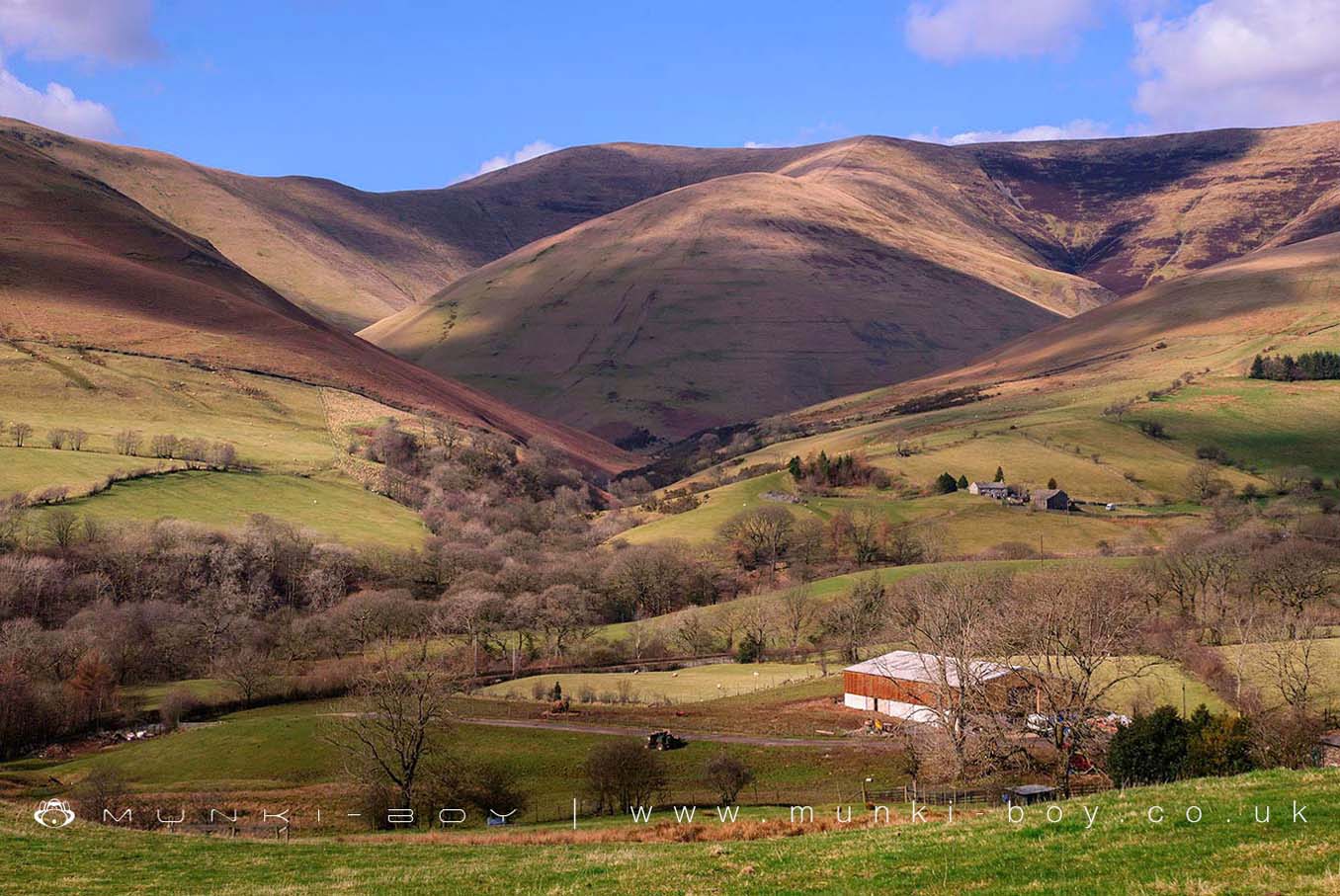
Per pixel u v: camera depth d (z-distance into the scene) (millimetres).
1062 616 74125
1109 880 25094
